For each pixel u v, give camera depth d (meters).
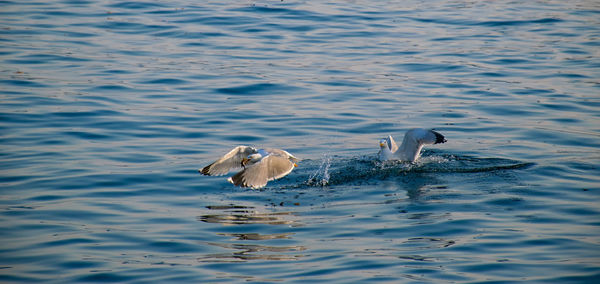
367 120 18.75
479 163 15.72
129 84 21.31
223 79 22.06
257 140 17.00
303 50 25.75
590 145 16.78
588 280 9.70
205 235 11.67
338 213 12.77
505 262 10.34
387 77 22.75
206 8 31.92
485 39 27.95
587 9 34.03
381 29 29.25
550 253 10.68
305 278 9.86
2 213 12.41
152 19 29.84
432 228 11.83
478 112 19.48
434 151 16.67
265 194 13.88
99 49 25.22
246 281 9.80
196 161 15.48
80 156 15.57
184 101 19.94
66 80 21.45
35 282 9.91
